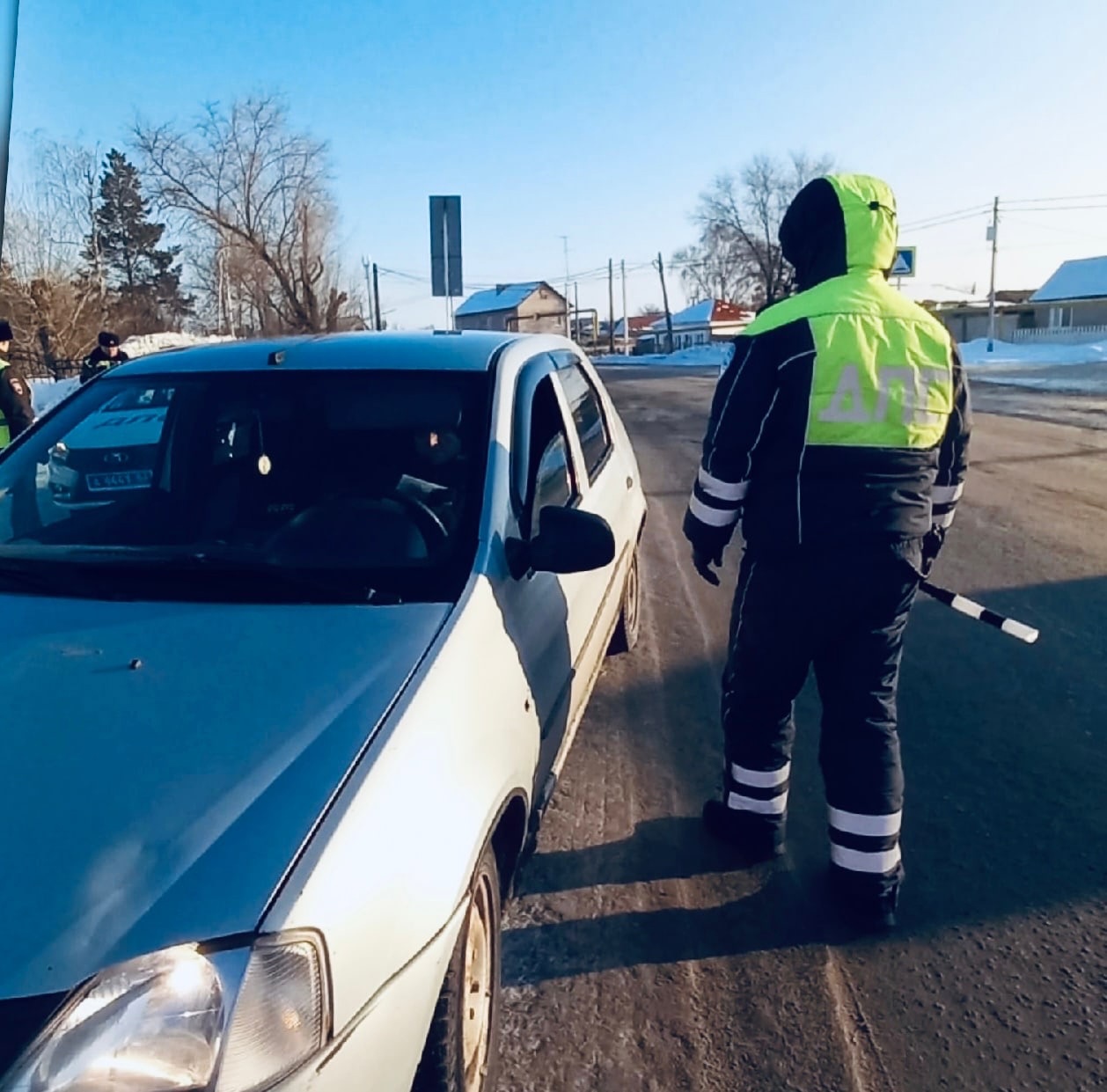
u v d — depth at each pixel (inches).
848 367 116.0
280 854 69.6
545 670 117.6
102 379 142.9
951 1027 108.3
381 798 76.4
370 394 129.3
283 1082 64.2
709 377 1341.0
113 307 1304.1
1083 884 132.3
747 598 126.5
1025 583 262.7
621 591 189.2
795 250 129.3
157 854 68.9
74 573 107.0
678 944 121.8
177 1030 62.1
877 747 122.8
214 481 124.6
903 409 117.1
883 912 123.0
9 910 65.2
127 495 126.4
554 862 138.3
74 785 74.4
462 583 104.5
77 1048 60.6
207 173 1146.7
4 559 112.0
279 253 1178.6
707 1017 110.0
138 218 1817.2
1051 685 195.5
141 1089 61.0
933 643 220.1
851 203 121.8
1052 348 1520.7
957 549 299.9
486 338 150.3
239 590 102.7
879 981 115.4
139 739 79.1
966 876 134.6
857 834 122.6
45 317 1019.3
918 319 120.3
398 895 74.5
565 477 147.8
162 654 90.7
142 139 1119.6
